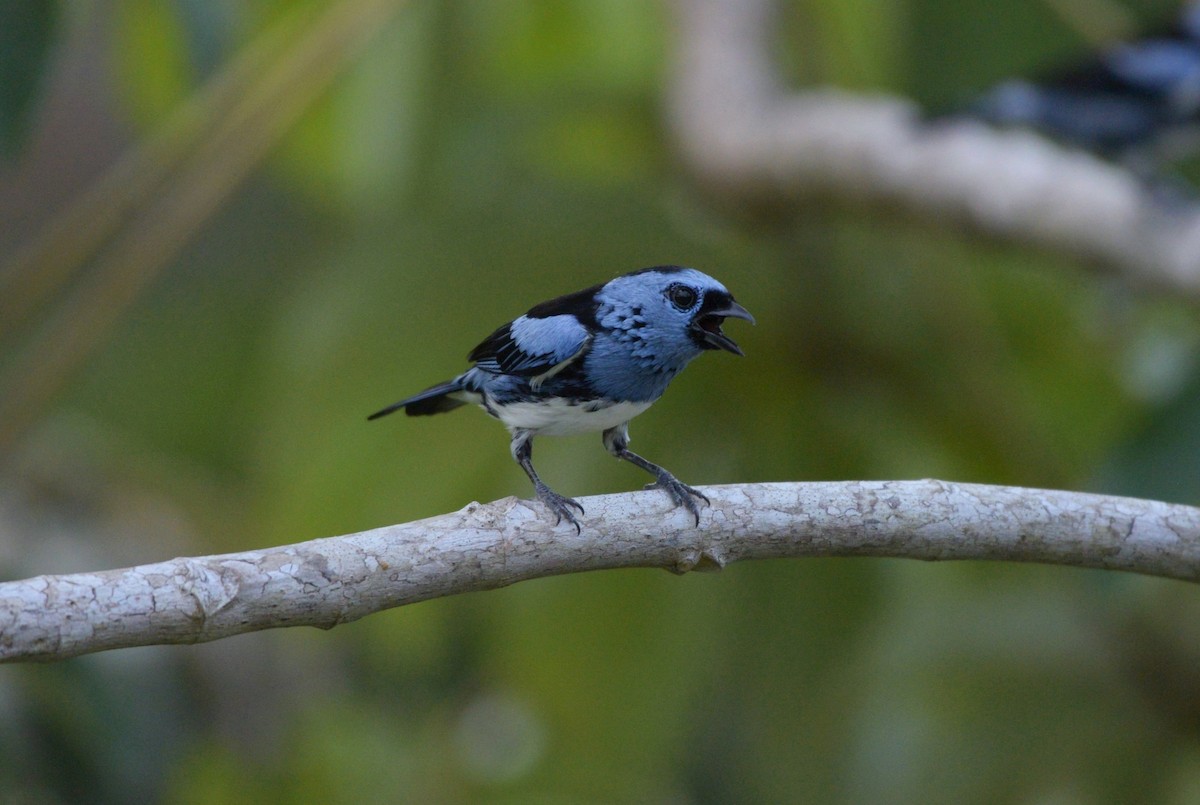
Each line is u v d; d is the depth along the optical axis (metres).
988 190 10.29
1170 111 12.21
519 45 13.58
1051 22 13.47
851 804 12.55
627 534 6.63
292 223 14.77
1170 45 12.38
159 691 11.19
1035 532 6.93
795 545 6.82
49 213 17.69
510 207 12.78
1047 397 12.84
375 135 12.20
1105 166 12.69
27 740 10.30
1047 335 12.98
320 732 12.34
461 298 12.20
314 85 10.69
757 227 11.98
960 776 12.45
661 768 12.56
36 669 10.48
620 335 8.23
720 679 12.32
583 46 13.55
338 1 10.69
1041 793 12.38
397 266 12.28
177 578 5.83
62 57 11.49
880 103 11.39
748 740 12.96
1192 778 12.24
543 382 8.36
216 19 10.79
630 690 11.86
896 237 12.03
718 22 12.48
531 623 11.77
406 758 13.19
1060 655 12.64
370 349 11.97
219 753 11.78
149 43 11.87
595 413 8.48
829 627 12.16
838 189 11.09
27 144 9.93
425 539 6.32
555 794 12.12
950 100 12.38
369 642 12.85
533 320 8.38
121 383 13.66
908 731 12.59
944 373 12.43
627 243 12.64
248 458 13.46
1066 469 12.45
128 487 11.88
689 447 12.08
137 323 13.91
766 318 12.30
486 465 11.52
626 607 11.73
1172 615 12.25
